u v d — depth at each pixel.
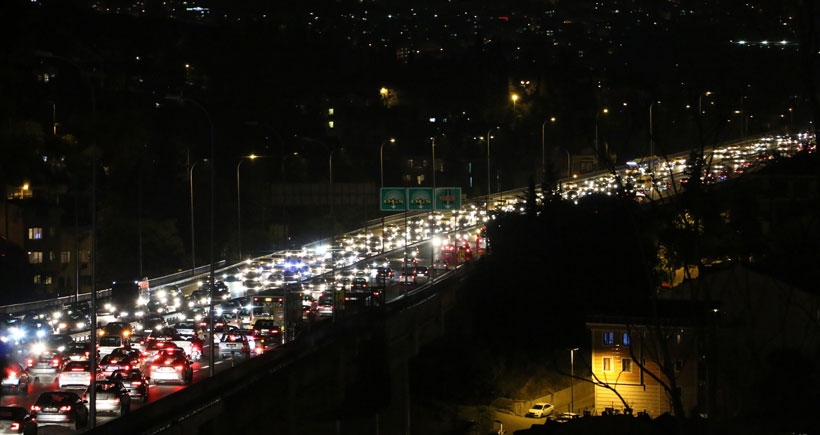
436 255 178.75
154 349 88.44
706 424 20.31
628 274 109.12
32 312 116.06
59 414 57.53
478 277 123.12
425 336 116.50
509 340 117.06
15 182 46.59
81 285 157.62
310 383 79.00
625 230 112.56
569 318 111.88
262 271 158.75
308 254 172.12
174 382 76.88
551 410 105.88
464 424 107.94
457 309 125.12
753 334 20.67
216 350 98.69
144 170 174.12
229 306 133.50
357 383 91.06
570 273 113.88
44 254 153.50
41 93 118.38
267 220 191.75
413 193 140.00
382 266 154.88
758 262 24.25
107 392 62.19
